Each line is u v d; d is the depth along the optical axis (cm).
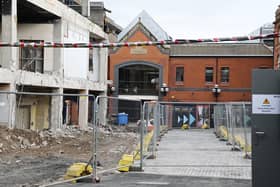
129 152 1803
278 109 858
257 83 864
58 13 3162
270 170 860
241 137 2042
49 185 1129
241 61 4878
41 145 2247
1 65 2548
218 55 4894
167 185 1131
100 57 4328
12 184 1240
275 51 4406
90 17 4434
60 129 2739
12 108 2403
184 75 4928
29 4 2780
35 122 3011
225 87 4888
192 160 1702
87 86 3728
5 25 2547
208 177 1288
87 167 1221
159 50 4906
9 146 2031
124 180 1211
